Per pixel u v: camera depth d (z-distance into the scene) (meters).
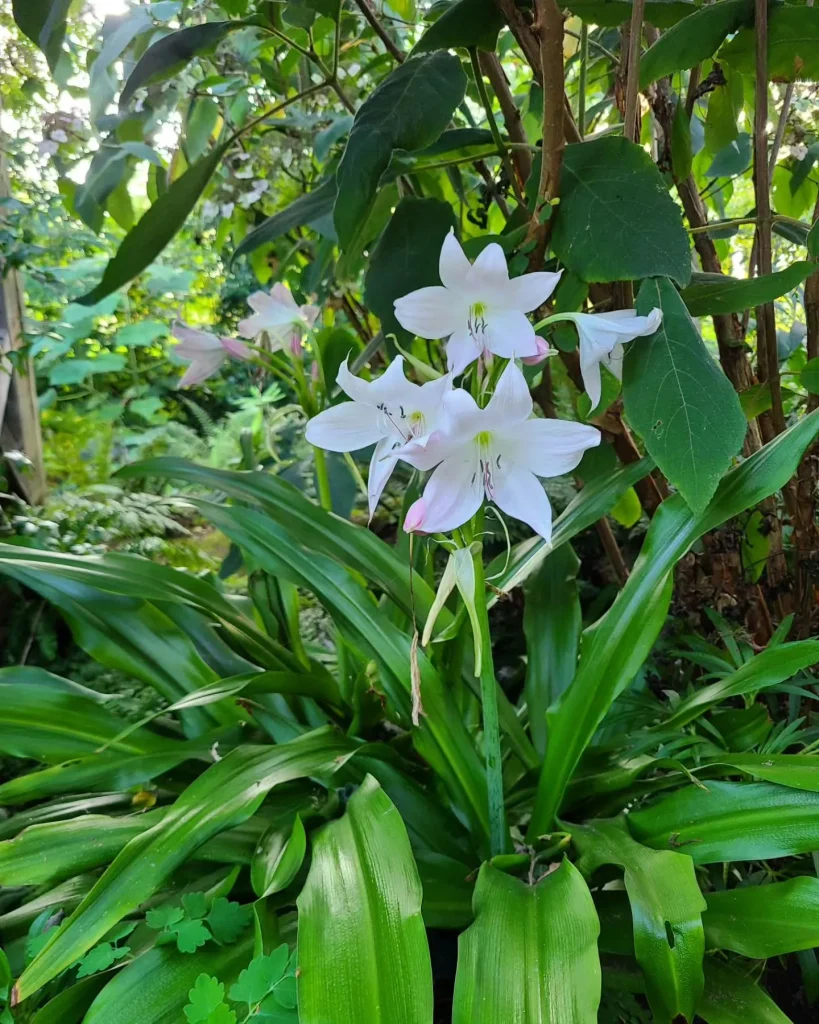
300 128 0.93
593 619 0.92
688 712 0.54
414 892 0.40
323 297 0.84
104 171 0.80
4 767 0.74
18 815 0.59
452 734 0.55
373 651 0.57
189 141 0.88
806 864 0.54
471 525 0.45
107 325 2.27
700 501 0.45
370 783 0.49
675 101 0.74
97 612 0.63
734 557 0.66
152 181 0.94
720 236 0.72
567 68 0.76
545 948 0.38
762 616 0.67
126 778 0.54
